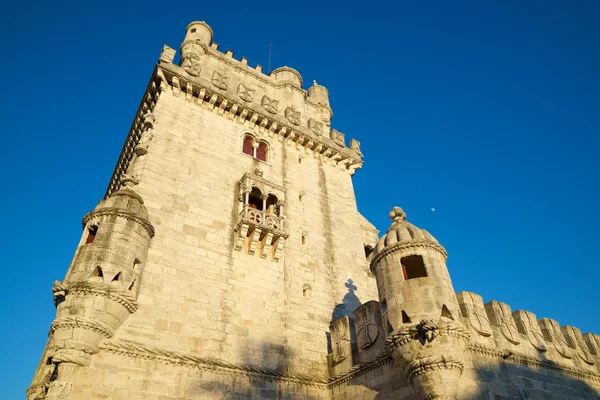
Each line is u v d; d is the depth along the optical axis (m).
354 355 19.75
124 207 18.52
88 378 15.09
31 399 16.72
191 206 22.05
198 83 26.44
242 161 26.25
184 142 24.34
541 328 21.12
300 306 22.69
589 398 19.92
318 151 31.11
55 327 15.42
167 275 19.14
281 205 24.97
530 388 17.39
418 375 15.48
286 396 19.28
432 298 16.47
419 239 18.12
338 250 26.95
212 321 19.22
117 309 16.38
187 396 16.75
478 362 16.28
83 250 17.08
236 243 22.09
